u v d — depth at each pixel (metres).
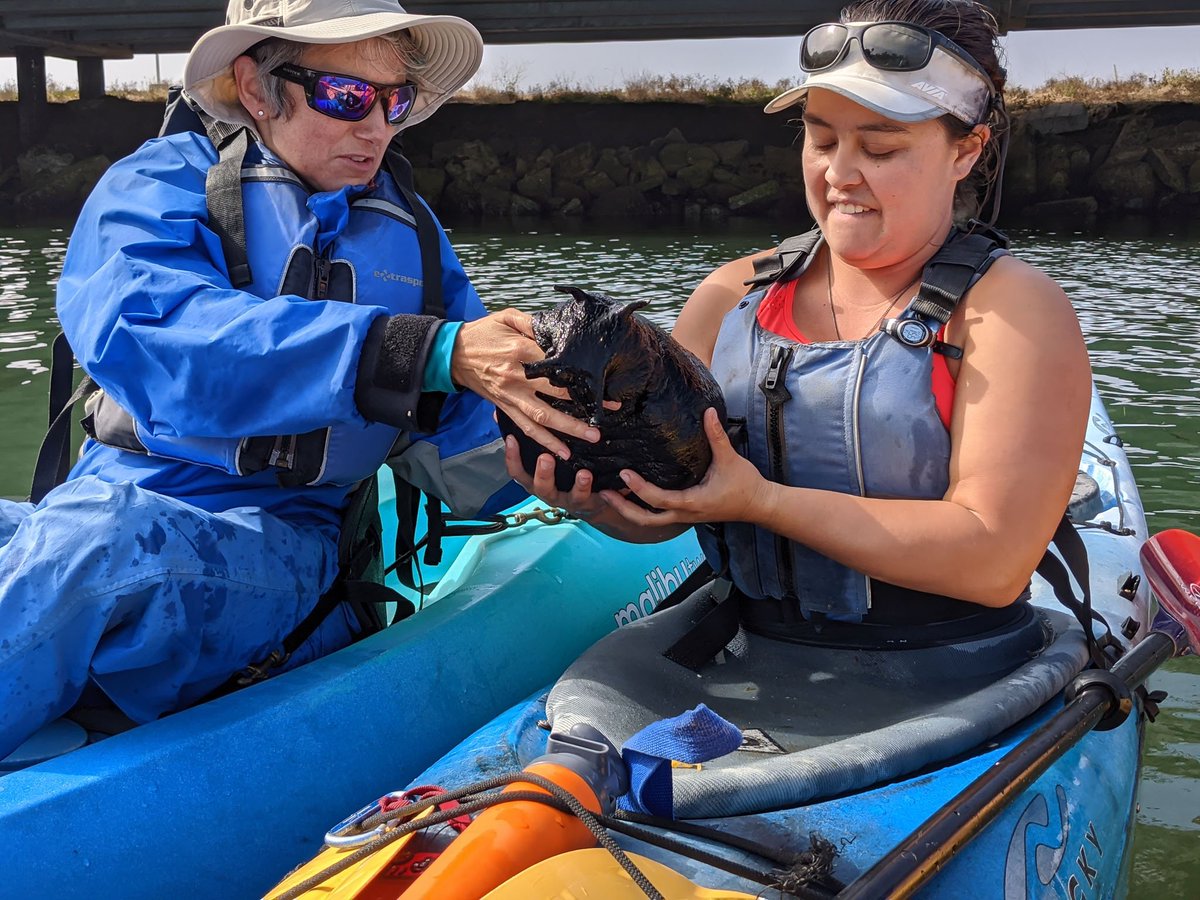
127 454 1.99
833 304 1.80
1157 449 4.70
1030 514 1.60
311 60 1.99
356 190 2.05
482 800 1.21
